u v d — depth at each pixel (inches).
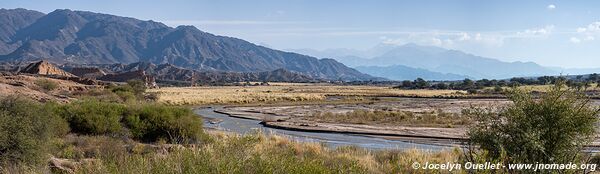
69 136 732.7
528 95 407.2
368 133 1491.1
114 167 243.6
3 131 443.2
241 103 3405.5
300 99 3804.1
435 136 1401.3
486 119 408.2
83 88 2699.3
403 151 711.7
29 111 513.0
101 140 701.9
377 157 660.1
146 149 574.9
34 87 2132.1
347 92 5369.1
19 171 390.9
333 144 1208.2
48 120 550.3
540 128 384.8
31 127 489.4
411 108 2824.8
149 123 845.8
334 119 1998.0
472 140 402.6
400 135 1443.2
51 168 450.9
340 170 273.7
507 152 367.9
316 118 2058.3
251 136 261.7
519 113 394.6
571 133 387.9
